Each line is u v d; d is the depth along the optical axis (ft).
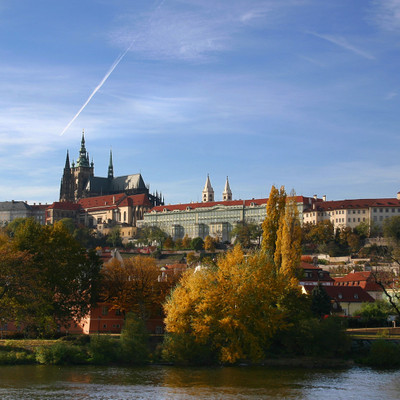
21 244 605.31
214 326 525.75
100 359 536.01
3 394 431.02
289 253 632.79
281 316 532.73
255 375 492.54
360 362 538.88
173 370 510.17
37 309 565.94
